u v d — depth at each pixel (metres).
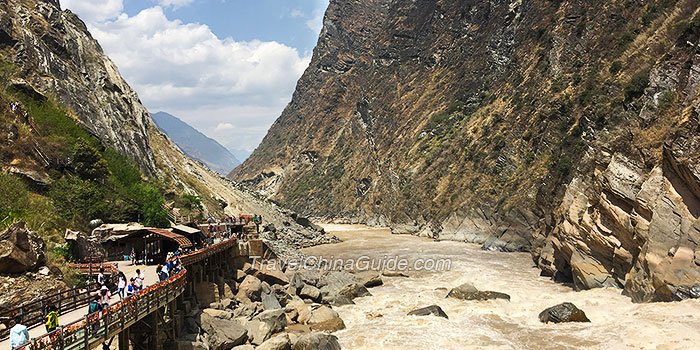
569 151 70.25
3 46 62.50
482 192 91.94
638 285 35.53
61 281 25.94
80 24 91.75
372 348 29.52
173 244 40.22
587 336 29.33
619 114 49.84
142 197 55.88
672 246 33.94
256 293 39.53
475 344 29.58
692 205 33.94
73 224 39.91
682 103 39.69
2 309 20.94
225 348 28.88
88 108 69.88
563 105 81.06
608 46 82.81
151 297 23.44
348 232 122.19
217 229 54.47
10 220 31.89
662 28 62.16
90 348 17.83
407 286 49.34
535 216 74.06
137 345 25.23
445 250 77.19
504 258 67.00
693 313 29.30
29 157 43.69
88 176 50.62
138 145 78.56
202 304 34.94
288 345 28.06
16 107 46.72
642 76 50.84
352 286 44.75
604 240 41.09
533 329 31.95
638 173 39.84
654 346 25.97
